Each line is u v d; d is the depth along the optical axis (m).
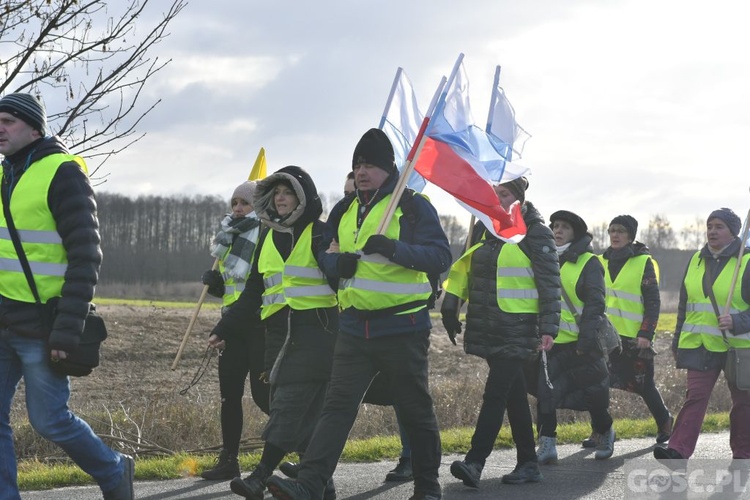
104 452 7.57
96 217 7.38
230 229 10.72
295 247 9.05
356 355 8.33
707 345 11.33
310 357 8.97
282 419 8.96
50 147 7.44
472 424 15.79
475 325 10.34
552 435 11.96
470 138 9.95
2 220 7.29
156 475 10.61
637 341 13.72
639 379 13.83
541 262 10.27
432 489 8.49
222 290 11.23
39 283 7.24
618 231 14.05
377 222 8.38
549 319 10.24
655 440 14.16
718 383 19.64
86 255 7.21
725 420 16.17
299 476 8.12
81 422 7.48
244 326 9.67
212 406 14.00
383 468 11.40
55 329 7.12
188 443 12.87
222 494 9.61
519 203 10.20
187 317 29.55
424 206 8.43
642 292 13.87
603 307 12.05
